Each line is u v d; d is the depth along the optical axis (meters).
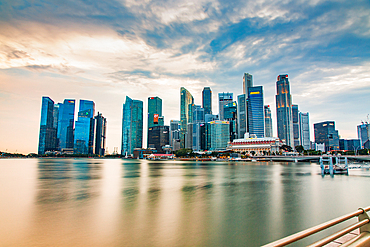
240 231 27.89
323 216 33.62
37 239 25.81
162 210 37.34
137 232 27.75
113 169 153.12
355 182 70.25
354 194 50.19
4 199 46.31
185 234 27.08
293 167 183.00
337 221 9.06
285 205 40.44
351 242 9.29
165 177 94.12
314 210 36.91
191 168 169.75
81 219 32.69
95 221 31.80
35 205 41.00
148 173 116.50
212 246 23.97
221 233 27.34
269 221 31.48
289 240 7.66
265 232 27.58
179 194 51.88
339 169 100.00
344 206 39.44
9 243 24.83
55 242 25.08
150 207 39.41
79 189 59.66
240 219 32.38
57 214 35.16
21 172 120.56
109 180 82.06
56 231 28.14
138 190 57.88
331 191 54.31
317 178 83.44
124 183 72.81
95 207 39.44
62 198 47.25
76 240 25.58
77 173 115.19
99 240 25.53
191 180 81.94
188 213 35.50
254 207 39.03
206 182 75.25
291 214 34.78
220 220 32.06
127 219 32.66
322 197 47.12
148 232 27.75
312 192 53.28
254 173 115.38
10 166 185.25
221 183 72.38
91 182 75.62
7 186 65.50
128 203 42.50
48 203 42.59
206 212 36.12
